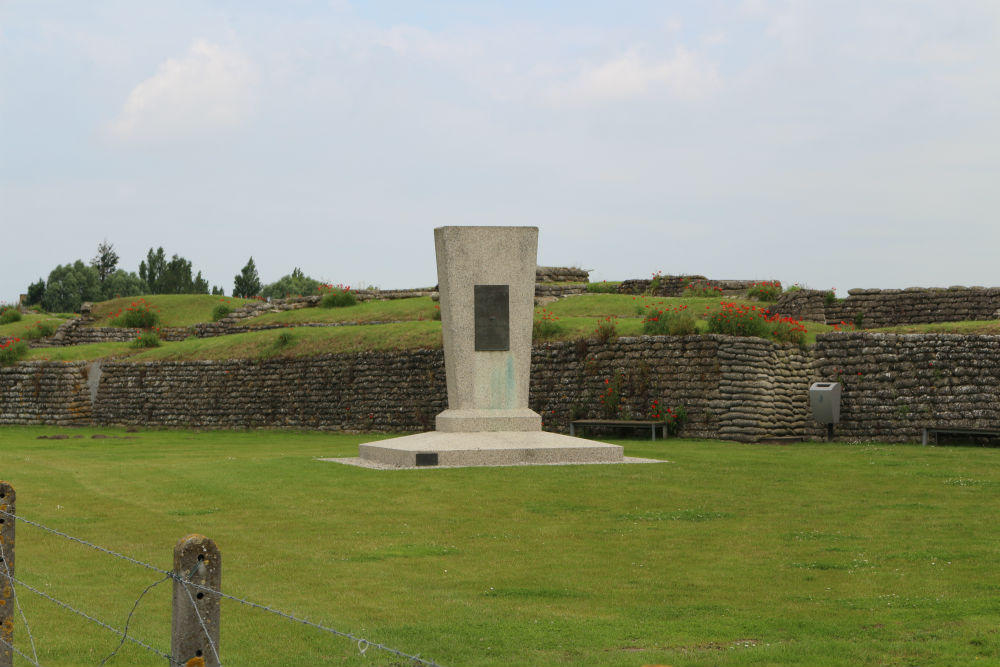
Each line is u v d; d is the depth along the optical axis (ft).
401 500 54.70
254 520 49.52
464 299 72.54
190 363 130.93
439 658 28.12
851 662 26.86
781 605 33.22
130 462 74.38
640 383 95.35
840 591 34.73
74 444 100.27
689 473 62.85
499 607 33.58
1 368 139.95
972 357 79.87
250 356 128.06
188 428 128.77
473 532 46.34
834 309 121.80
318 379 120.57
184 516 50.60
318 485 59.77
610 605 33.71
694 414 91.50
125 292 418.72
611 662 27.43
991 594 33.76
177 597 17.21
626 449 79.20
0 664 24.97
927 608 32.14
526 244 73.15
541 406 102.78
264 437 111.65
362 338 122.72
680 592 35.22
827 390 84.94
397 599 34.73
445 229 72.64
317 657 28.55
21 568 39.78
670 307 123.95
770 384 90.02
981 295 112.06
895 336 83.92
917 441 81.30
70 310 405.18
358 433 115.96
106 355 146.51
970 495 53.26
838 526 46.06
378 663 27.86
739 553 41.19
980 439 77.82
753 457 71.00
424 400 111.55
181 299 207.00
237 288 406.00
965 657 26.99
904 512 49.01
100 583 37.52
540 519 49.29
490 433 71.26
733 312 95.09
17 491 58.18
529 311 73.20
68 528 47.55
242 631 31.09
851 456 70.44
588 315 128.16
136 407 134.31
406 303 155.33
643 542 43.70
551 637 30.01
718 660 27.27
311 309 164.45
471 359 72.49
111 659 28.63
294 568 39.45
